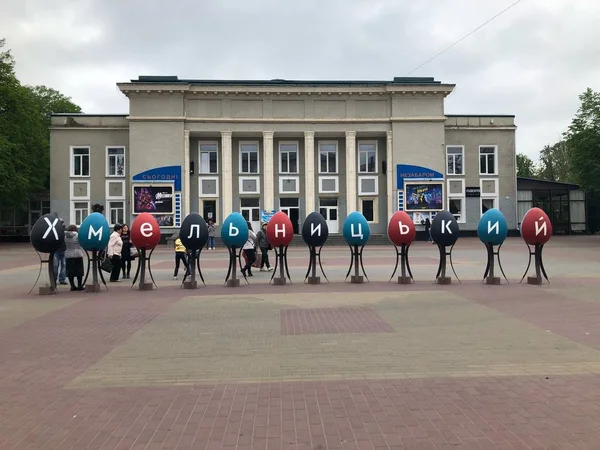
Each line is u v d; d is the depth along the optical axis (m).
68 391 5.36
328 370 5.99
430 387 5.34
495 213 13.41
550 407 4.73
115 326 8.65
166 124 39.31
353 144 40.72
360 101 40.81
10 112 41.00
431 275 15.92
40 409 4.85
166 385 5.52
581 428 4.26
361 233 14.10
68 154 40.66
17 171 41.62
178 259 16.08
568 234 47.75
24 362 6.47
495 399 4.96
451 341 7.30
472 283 13.67
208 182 40.91
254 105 40.16
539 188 47.75
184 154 39.41
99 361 6.48
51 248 12.71
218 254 28.70
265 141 40.28
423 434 4.18
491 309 9.77
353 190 41.06
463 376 5.69
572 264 18.61
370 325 8.48
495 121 43.22
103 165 40.75
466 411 4.66
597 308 9.71
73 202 40.66
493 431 4.22
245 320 9.06
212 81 39.97
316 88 40.00
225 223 13.79
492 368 5.98
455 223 13.58
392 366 6.11
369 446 3.97
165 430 4.32
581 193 47.91
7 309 10.41
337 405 4.85
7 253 30.81
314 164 41.84
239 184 41.38
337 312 9.70
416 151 40.62
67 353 6.89
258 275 16.89
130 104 39.22
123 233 16.34
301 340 7.49
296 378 5.70
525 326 8.23
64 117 40.69
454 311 9.63
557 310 9.58
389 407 4.79
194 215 13.54
